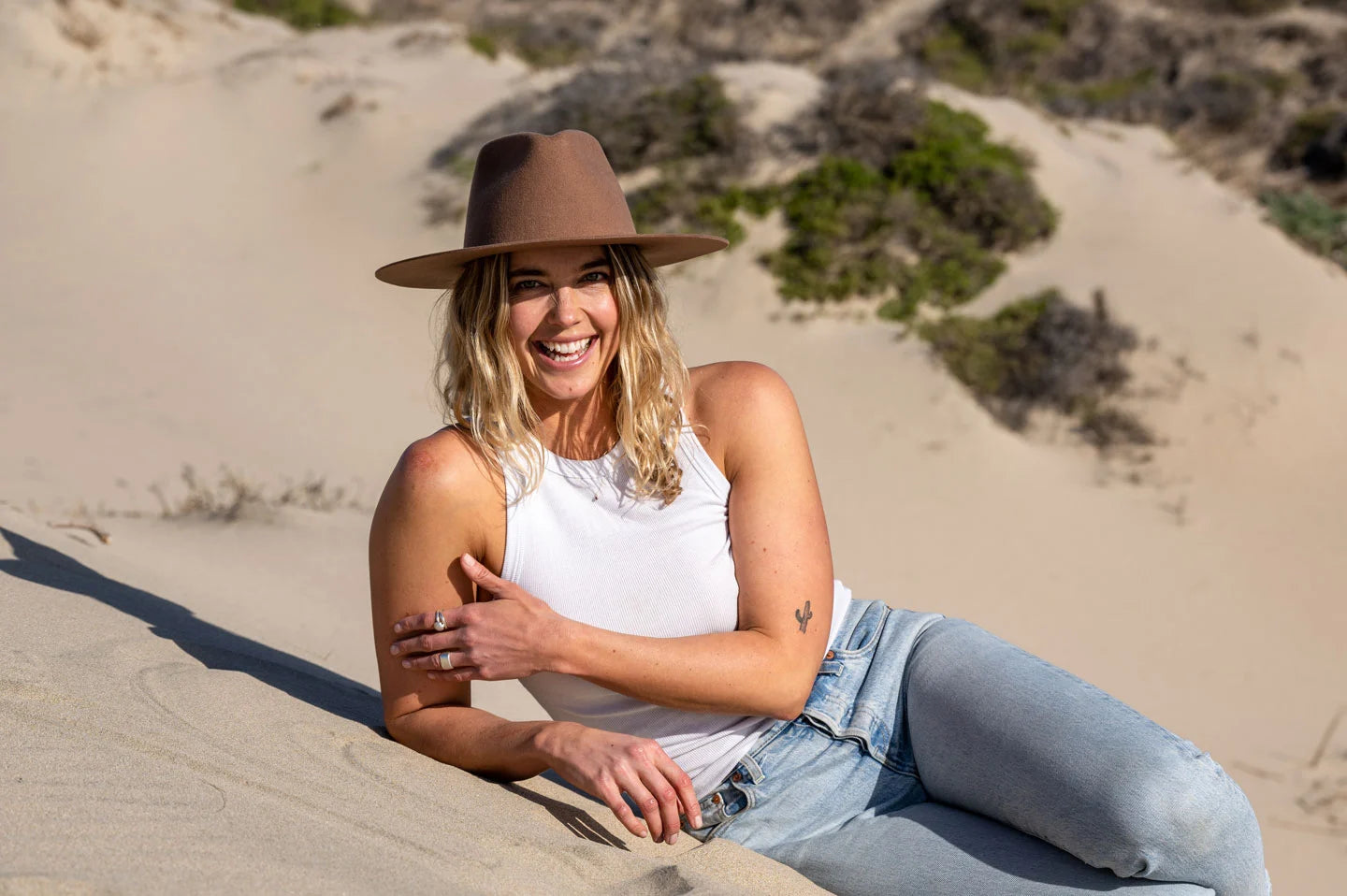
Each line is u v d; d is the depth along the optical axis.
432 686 2.41
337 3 25.61
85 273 13.78
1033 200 12.21
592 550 2.37
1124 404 10.37
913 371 10.75
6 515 4.15
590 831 2.24
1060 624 7.70
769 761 2.41
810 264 11.87
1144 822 2.03
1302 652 7.57
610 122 13.77
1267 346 10.70
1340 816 5.16
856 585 8.00
